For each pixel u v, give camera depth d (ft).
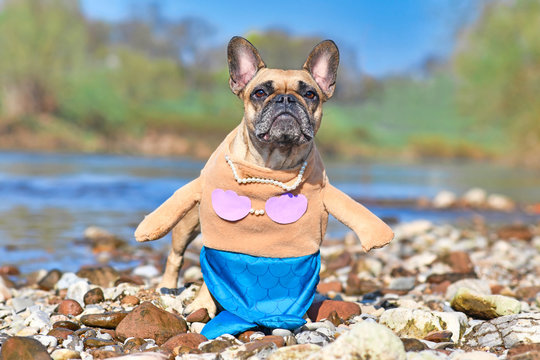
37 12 151.64
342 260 22.21
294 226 12.14
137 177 59.52
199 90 204.95
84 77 151.84
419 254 25.26
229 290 12.23
